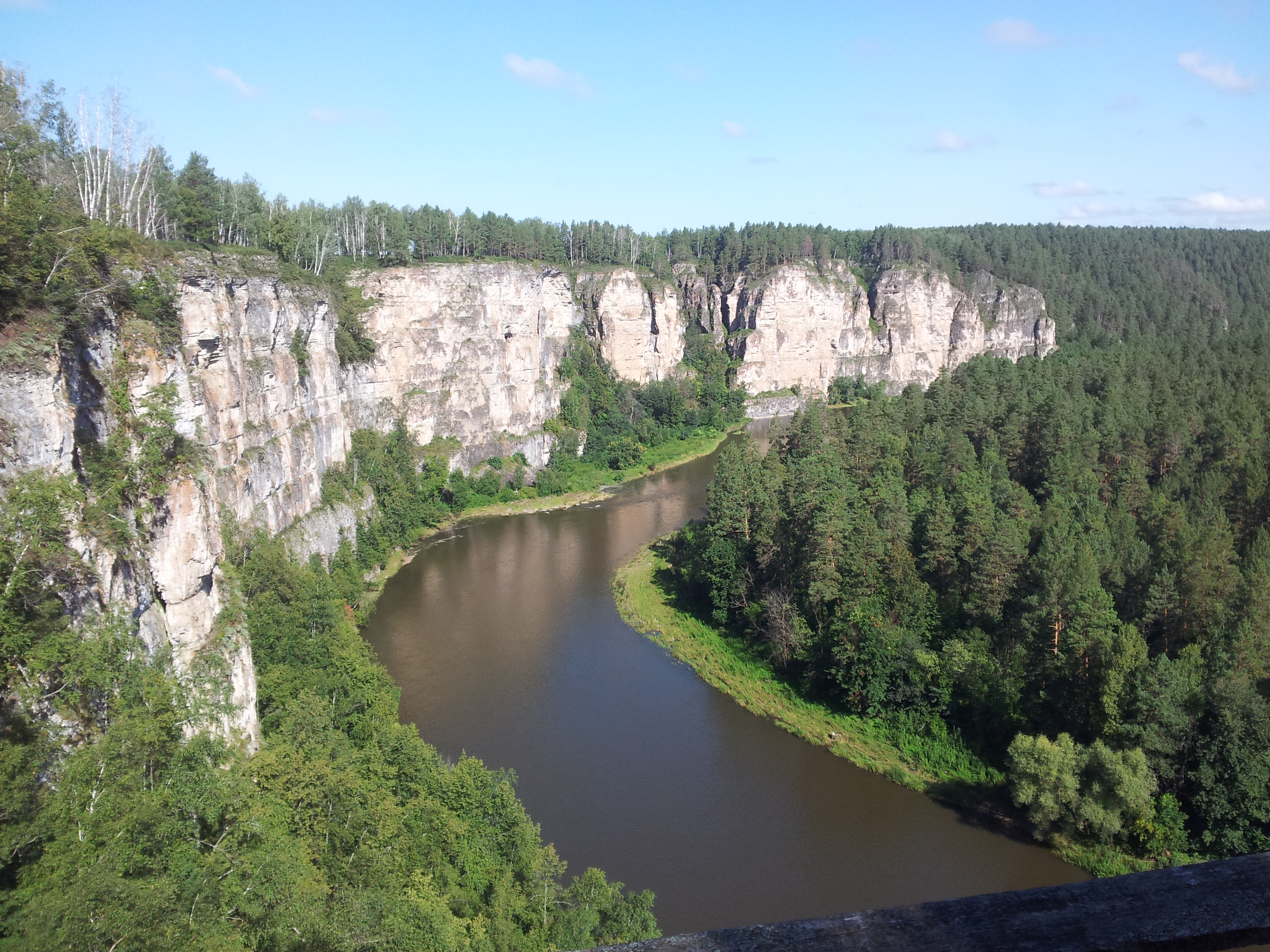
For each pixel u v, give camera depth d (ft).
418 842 119.85
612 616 251.60
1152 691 150.82
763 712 195.31
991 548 189.57
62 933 62.59
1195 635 171.83
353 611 248.93
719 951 18.01
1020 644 179.32
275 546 202.69
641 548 313.12
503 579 285.23
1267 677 154.20
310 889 90.33
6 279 96.27
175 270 187.52
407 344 382.42
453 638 237.45
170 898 72.28
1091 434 274.98
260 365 242.99
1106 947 17.80
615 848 148.77
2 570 86.48
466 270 405.80
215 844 90.43
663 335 595.06
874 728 186.60
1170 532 203.31
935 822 156.35
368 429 355.56
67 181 179.83
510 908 114.83
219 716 120.16
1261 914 18.19
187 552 128.47
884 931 18.42
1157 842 143.95
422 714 195.11
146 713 92.43
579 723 191.11
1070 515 217.77
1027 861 145.38
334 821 108.47
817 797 163.94
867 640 190.19
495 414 420.36
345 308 349.61
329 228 392.68
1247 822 141.18
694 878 141.08
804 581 214.90
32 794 76.54
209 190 289.94
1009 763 161.17
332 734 135.85
